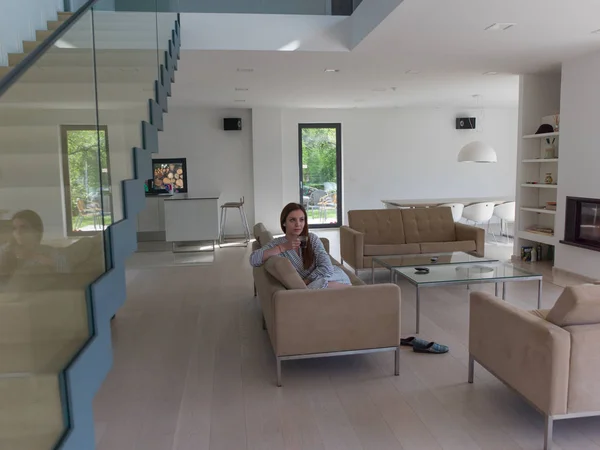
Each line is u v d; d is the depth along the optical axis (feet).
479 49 17.62
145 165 10.14
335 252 26.40
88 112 9.84
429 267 15.75
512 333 8.68
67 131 9.63
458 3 12.77
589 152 18.53
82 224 8.07
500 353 9.12
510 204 27.61
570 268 19.75
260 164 32.96
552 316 8.07
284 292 10.13
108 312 6.65
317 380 10.68
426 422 8.87
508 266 15.88
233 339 13.37
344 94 27.53
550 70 21.68
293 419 9.05
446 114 35.50
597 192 18.20
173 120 32.73
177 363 11.78
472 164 36.11
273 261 10.77
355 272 19.81
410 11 13.38
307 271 11.78
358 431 8.59
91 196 8.86
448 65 20.29
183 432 8.66
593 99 18.26
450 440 8.27
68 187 9.16
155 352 12.50
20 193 9.13
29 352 5.49
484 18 14.06
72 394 5.13
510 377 8.84
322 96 28.12
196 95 27.25
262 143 32.89
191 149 32.99
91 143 9.88
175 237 25.98
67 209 8.87
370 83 24.22
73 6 17.84
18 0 13.92
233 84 24.00
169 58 15.29
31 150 9.51
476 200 27.78
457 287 18.43
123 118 11.25
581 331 7.71
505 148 36.29
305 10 17.67
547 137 22.50
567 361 7.66
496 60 19.48
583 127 18.81
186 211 25.95
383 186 35.35
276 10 17.58
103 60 10.70
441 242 20.52
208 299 17.48
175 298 17.66
